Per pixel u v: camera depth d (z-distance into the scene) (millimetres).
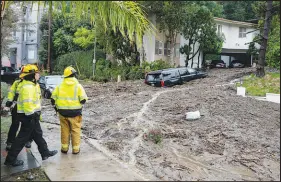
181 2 30625
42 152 6121
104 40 28031
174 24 28922
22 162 5883
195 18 30047
